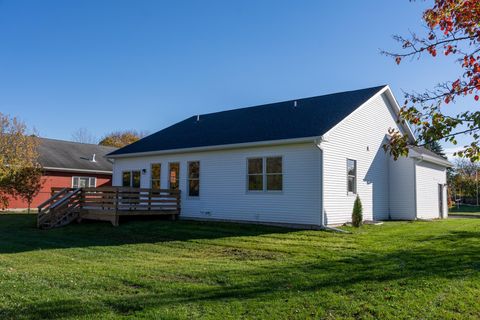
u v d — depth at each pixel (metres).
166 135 21.25
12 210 25.33
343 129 15.59
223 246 10.87
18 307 5.32
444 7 4.47
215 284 6.57
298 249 10.09
